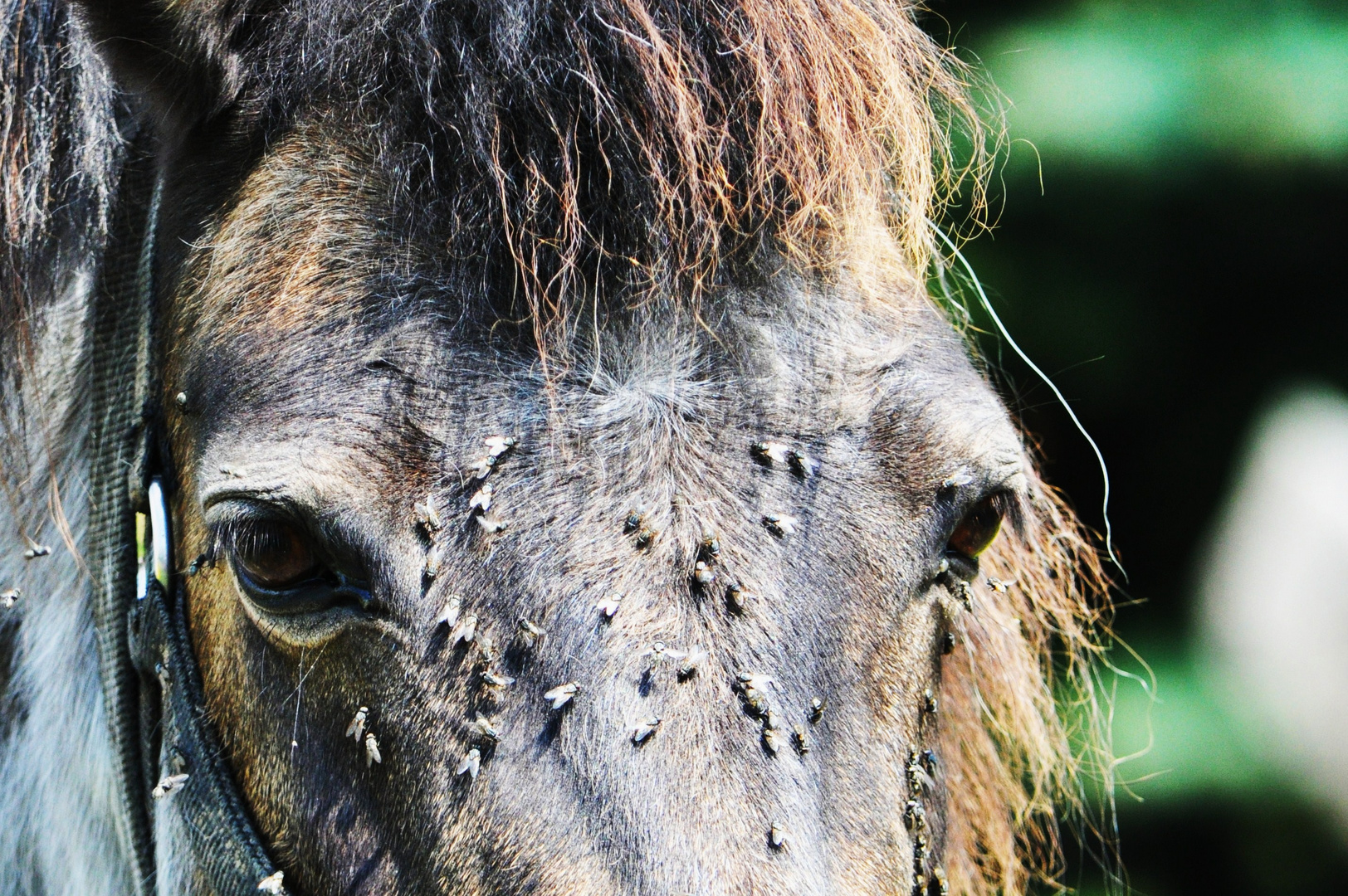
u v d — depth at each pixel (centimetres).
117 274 220
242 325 214
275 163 215
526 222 212
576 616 211
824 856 211
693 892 210
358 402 212
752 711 211
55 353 222
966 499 215
